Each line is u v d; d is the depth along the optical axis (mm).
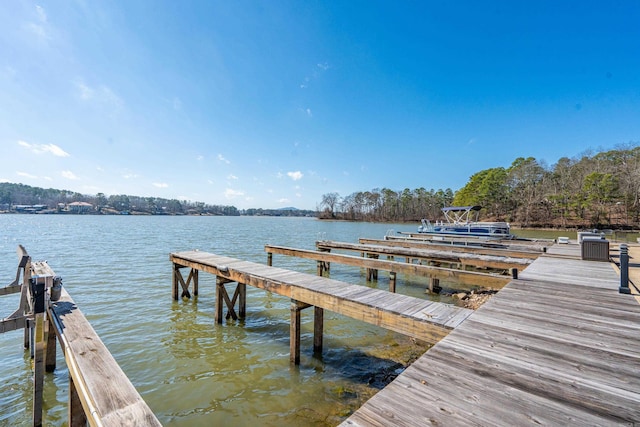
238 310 8508
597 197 41094
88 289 10477
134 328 7262
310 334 7078
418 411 2045
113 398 2369
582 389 2355
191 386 4980
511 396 2244
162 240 27734
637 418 2000
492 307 4562
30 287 5227
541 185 50594
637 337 3410
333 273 14734
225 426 4074
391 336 6938
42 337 4121
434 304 4828
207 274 13305
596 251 9281
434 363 2762
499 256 10891
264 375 5324
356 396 4703
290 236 35719
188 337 6852
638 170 39875
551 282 6270
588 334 3492
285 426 4055
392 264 9477
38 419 4059
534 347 3129
